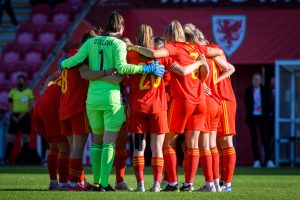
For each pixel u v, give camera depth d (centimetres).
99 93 2838
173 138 2948
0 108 6644
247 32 5956
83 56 2880
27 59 7244
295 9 5972
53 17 7600
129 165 5622
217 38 5944
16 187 3275
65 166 3098
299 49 5969
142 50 2859
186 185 2952
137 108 2858
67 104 2948
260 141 6359
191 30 3036
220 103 3027
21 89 6138
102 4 6016
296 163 6191
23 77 6138
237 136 6359
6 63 7206
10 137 6131
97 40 2872
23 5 8181
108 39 2862
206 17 5928
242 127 6359
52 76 3139
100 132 2909
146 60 2888
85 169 5194
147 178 4106
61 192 2773
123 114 2867
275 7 5981
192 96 2897
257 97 5844
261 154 6362
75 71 2944
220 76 3044
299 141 6234
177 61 2902
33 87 6250
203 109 2922
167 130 2897
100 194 2644
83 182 3103
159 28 5919
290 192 2914
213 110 2977
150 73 2858
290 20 5969
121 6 5962
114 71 2838
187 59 2905
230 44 5947
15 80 7050
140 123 2889
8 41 7919
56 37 7400
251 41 5962
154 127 2883
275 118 6172
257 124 5859
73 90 2947
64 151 3095
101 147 2942
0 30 7962
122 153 3091
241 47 5947
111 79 2830
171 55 2905
